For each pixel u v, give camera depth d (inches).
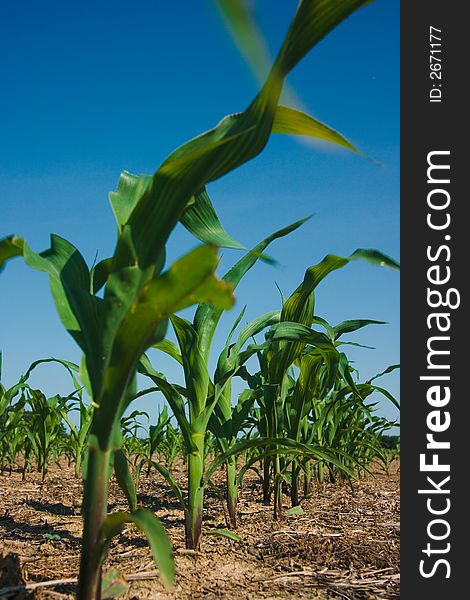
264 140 56.4
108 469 59.6
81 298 61.9
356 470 234.7
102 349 58.8
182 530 129.3
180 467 292.5
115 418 59.1
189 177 56.5
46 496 179.5
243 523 139.0
